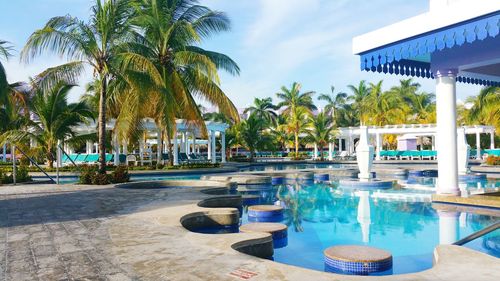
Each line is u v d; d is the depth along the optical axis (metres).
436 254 4.14
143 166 20.28
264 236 5.15
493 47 7.62
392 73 8.99
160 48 19.81
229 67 21.11
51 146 20.27
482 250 5.32
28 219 6.58
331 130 36.16
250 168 26.86
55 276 3.59
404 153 35.91
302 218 8.29
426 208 8.99
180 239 4.96
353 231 6.98
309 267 4.98
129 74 14.54
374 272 4.61
